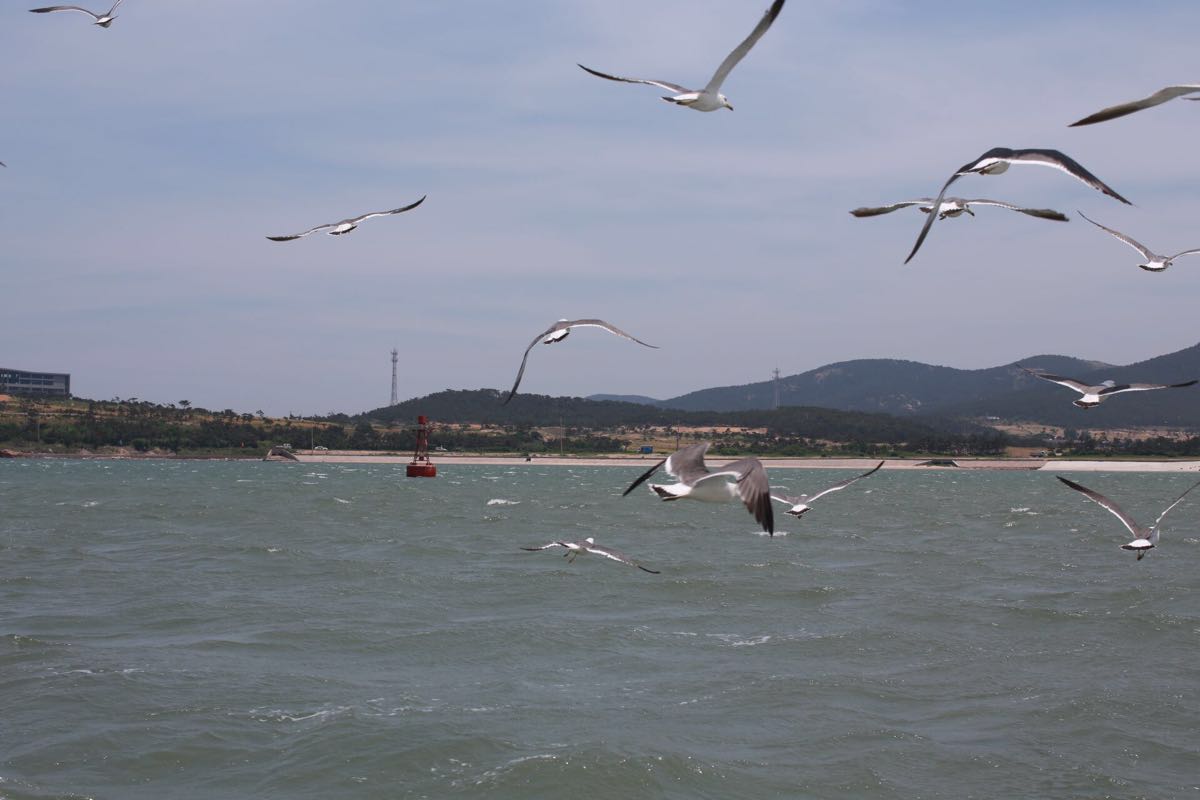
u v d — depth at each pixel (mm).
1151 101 9516
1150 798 21172
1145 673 30109
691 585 45906
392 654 32281
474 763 22703
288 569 50844
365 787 21484
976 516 95500
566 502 111062
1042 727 25234
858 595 43562
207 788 21438
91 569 49906
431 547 61406
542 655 32375
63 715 25422
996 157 12117
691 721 25703
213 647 32781
